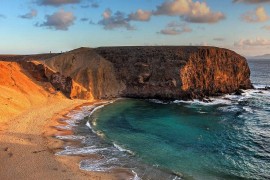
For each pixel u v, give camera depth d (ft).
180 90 240.32
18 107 176.86
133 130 152.87
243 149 129.08
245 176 102.53
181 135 147.02
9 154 111.65
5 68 212.23
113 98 241.55
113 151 121.49
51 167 103.24
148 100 237.45
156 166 108.17
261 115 194.08
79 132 145.79
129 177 98.89
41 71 233.35
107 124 163.02
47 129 146.92
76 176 97.60
